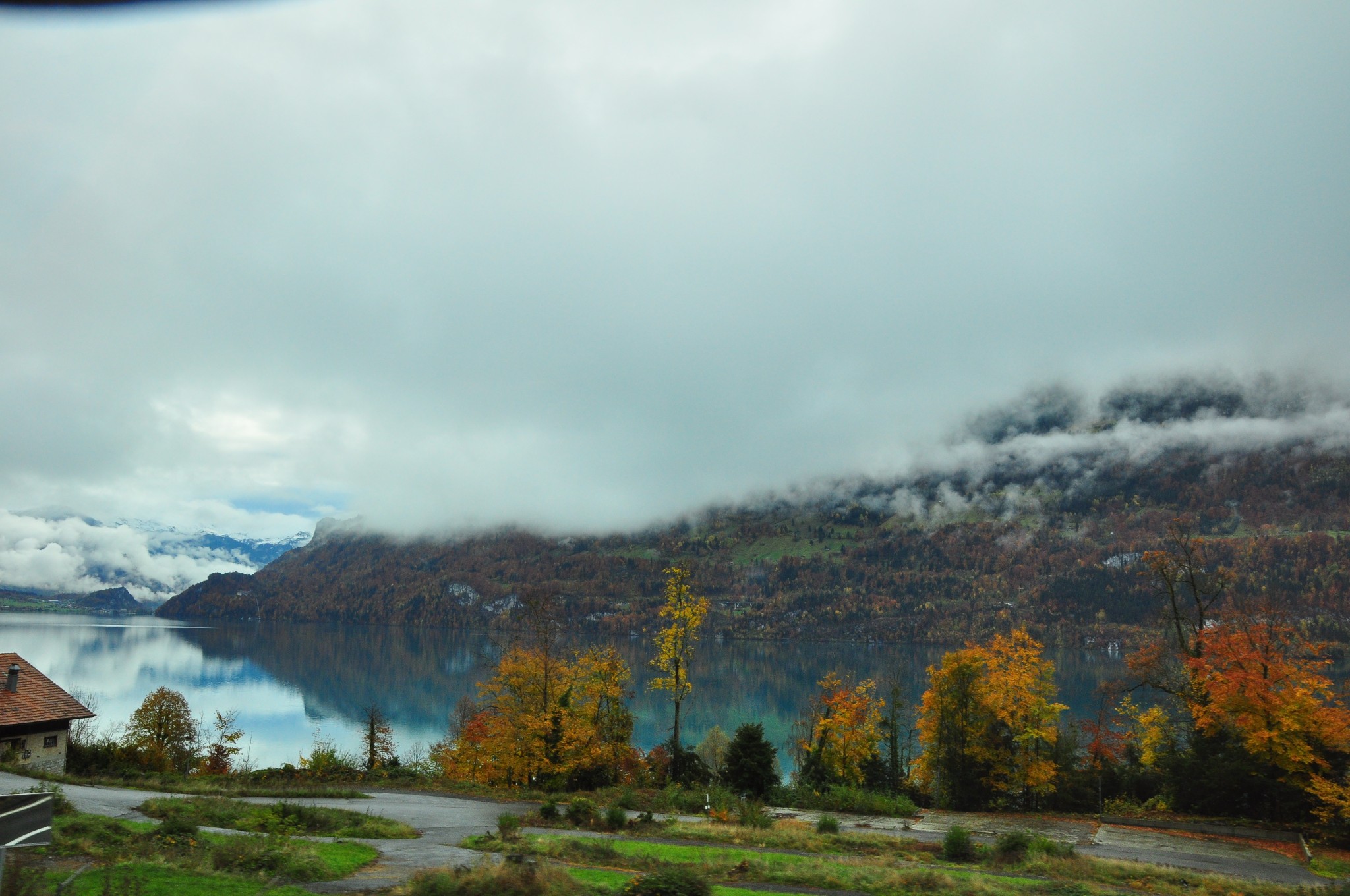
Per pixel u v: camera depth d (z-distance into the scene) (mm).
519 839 28000
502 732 54062
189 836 22547
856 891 22875
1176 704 54531
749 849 30594
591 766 53406
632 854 27078
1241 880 27328
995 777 57125
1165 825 41938
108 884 14195
